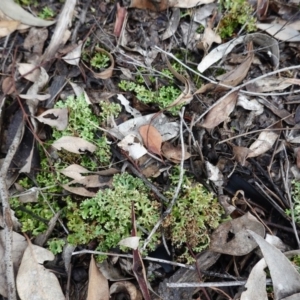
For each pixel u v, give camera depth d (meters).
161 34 0.51
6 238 0.41
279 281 0.40
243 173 0.46
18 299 0.42
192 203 0.43
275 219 0.45
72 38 0.51
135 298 0.43
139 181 0.45
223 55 0.49
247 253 0.43
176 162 0.45
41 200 0.46
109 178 0.45
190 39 0.50
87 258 0.44
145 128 0.45
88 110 0.46
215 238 0.43
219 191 0.45
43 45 0.51
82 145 0.45
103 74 0.48
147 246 0.43
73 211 0.45
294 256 0.43
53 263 0.44
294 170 0.46
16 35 0.52
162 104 0.47
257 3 0.52
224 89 0.47
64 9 0.51
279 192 0.45
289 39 0.50
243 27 0.50
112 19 0.52
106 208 0.43
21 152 0.46
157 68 0.49
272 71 0.49
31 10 0.53
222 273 0.43
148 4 0.51
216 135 0.47
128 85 0.48
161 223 0.43
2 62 0.51
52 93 0.48
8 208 0.42
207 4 0.51
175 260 0.44
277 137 0.47
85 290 0.43
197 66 0.48
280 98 0.48
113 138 0.46
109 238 0.43
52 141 0.46
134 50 0.50
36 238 0.44
